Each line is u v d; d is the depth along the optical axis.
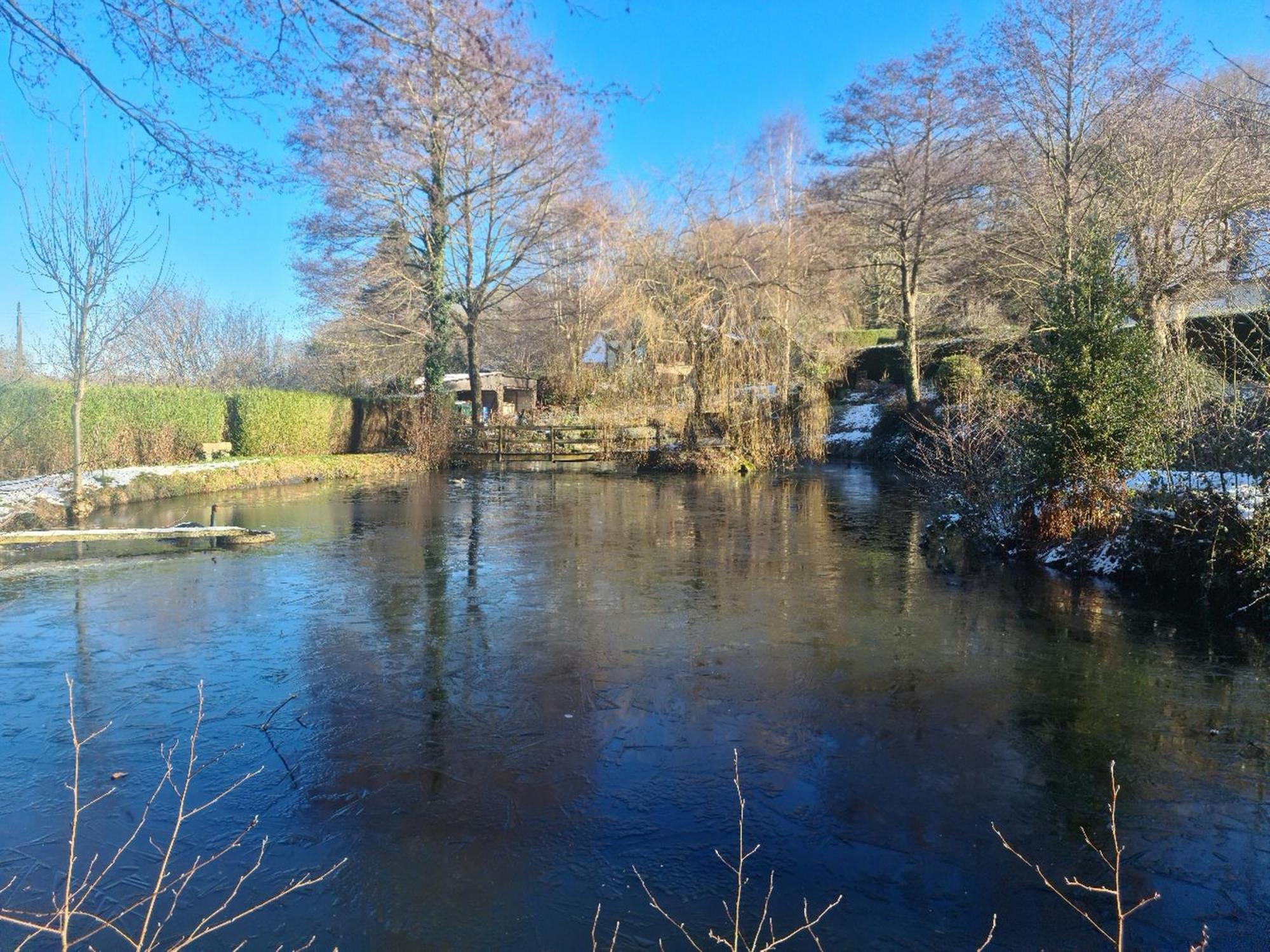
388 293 24.42
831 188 26.70
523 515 13.60
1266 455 7.29
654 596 8.03
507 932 3.11
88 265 12.26
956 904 3.29
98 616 7.18
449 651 6.29
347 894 3.32
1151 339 9.16
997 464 10.69
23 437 14.61
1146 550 8.38
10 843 3.65
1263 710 5.22
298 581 8.59
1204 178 15.44
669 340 21.92
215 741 4.68
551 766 4.41
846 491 17.38
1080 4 19.38
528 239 24.11
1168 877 3.48
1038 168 21.88
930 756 4.56
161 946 3.00
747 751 4.61
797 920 3.18
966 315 29.72
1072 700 5.37
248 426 20.20
